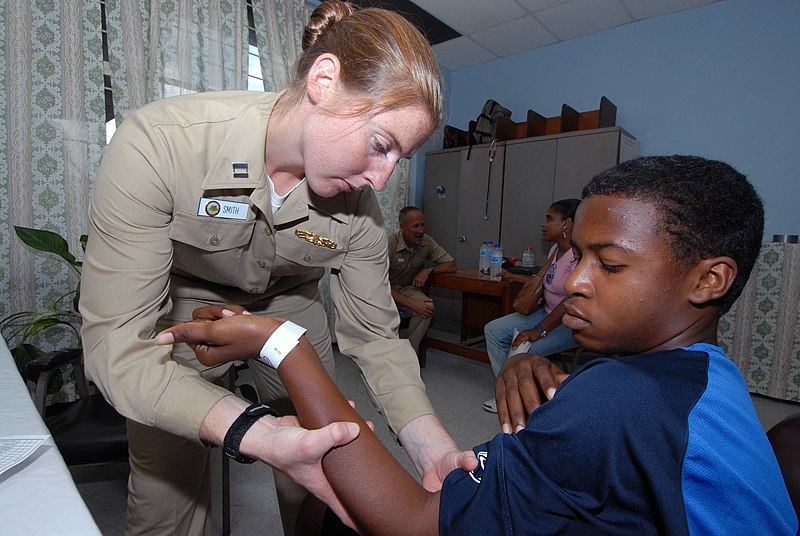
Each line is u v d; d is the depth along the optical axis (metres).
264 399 1.28
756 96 2.98
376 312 0.97
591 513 0.39
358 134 0.64
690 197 0.42
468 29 3.62
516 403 0.63
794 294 2.49
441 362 3.23
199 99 0.78
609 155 3.18
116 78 2.36
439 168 4.16
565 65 3.80
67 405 1.60
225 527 1.40
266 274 0.94
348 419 0.53
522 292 2.54
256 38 2.94
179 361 0.84
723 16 3.09
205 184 0.74
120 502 1.54
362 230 0.95
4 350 0.93
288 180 0.85
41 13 2.11
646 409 0.38
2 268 2.10
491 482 0.42
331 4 0.73
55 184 2.20
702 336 0.46
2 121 2.05
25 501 0.43
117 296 0.65
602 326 0.46
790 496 0.49
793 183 2.88
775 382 2.56
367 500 0.49
